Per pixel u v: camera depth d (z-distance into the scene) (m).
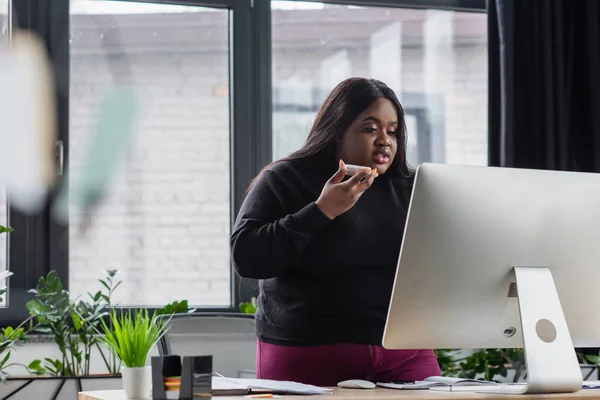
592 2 3.67
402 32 3.91
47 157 3.46
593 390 1.56
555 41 3.63
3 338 3.07
